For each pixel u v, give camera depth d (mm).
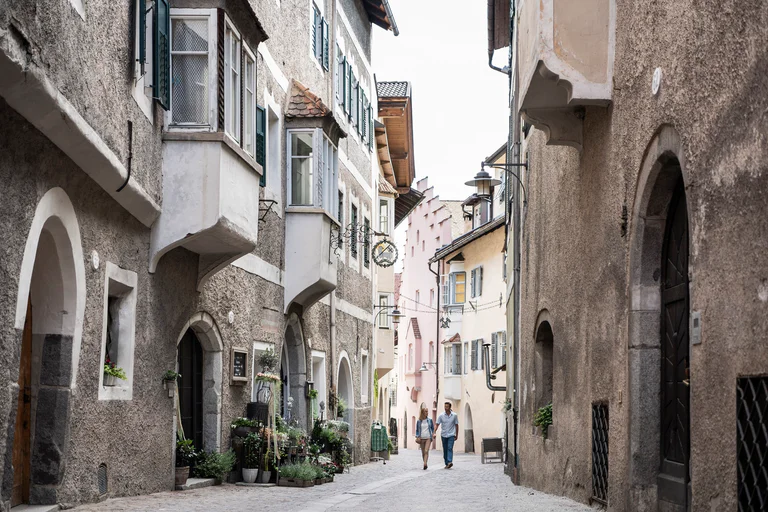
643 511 9000
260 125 17609
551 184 14031
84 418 10328
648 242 9031
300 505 12227
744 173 6191
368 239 29938
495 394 42031
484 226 41656
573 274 12281
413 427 61844
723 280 6578
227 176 12953
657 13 8234
